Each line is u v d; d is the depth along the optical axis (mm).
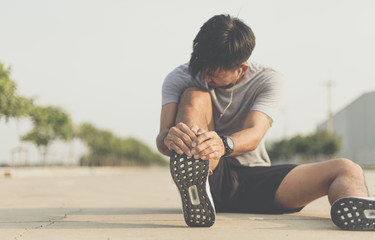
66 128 26375
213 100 2523
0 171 17672
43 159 24016
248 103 2533
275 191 2393
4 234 1818
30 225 2117
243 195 2451
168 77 2594
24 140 23531
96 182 9953
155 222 2217
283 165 2469
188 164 1837
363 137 42156
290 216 2453
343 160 2176
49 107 25375
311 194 2314
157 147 2291
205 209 1915
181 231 1866
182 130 1876
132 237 1703
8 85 18047
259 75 2508
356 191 1981
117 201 3980
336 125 51812
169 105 2504
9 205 3498
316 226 2025
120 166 63906
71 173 27062
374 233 1791
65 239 1671
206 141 1857
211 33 2080
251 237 1697
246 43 2100
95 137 43969
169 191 5871
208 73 2188
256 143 2232
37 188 6969
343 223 1856
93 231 1882
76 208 3150
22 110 18625
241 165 2500
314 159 44281
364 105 41781
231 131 2639
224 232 1833
